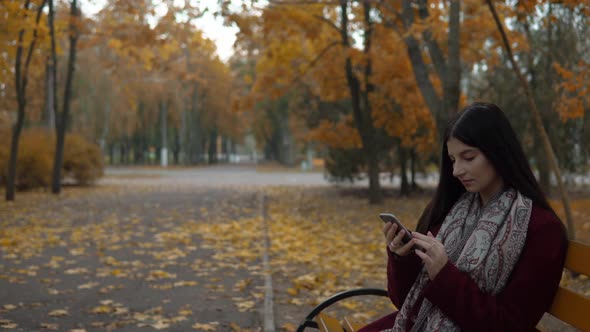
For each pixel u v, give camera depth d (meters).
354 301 5.82
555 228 1.96
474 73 16.45
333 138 17.42
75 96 44.06
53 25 19.03
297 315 5.32
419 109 15.89
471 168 2.03
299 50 15.84
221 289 6.26
